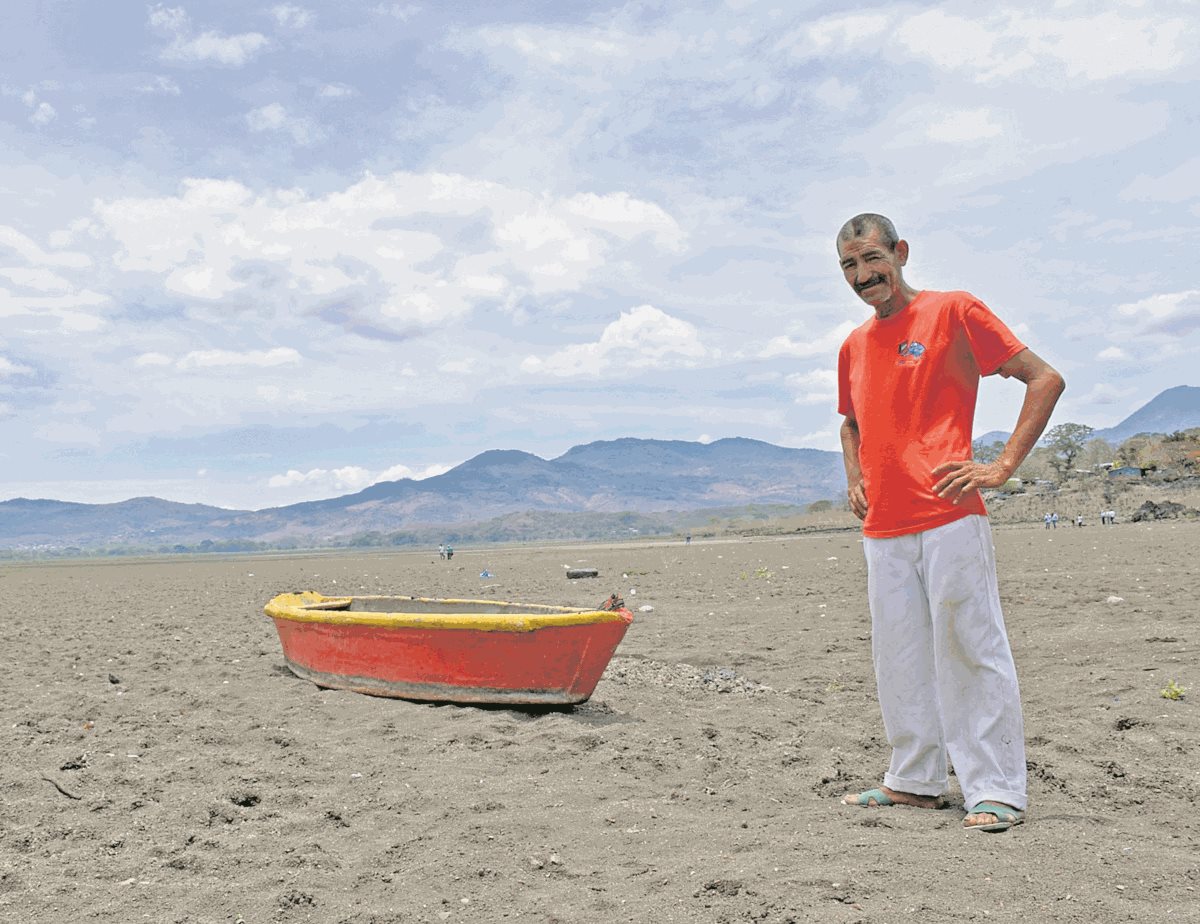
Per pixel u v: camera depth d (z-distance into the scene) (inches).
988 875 135.8
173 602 855.1
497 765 223.9
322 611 320.2
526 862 157.4
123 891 148.5
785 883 136.3
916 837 155.6
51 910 142.1
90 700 313.3
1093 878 134.0
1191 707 253.3
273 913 138.0
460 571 1347.2
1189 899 126.6
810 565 1002.1
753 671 361.1
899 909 124.6
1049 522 1897.1
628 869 152.2
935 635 167.6
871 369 174.9
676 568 1098.1
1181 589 533.3
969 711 164.6
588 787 204.5
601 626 277.3
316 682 328.8
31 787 211.0
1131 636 374.6
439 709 285.3
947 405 168.4
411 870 156.2
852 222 173.6
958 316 165.9
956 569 162.9
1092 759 214.2
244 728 263.7
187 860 161.2
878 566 175.6
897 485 170.2
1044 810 174.6
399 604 384.2
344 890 148.1
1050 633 404.2
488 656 284.8
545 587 864.3
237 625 578.2
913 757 177.0
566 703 282.2
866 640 421.4
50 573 2241.6
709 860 152.3
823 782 205.9
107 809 194.7
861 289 171.9
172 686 338.0
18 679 380.8
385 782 210.8
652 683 336.8
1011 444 158.7
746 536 3969.0
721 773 215.9
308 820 183.3
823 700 305.6
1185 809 178.2
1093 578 633.6
